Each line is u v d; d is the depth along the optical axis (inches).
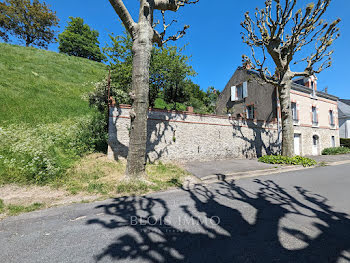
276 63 424.8
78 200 165.0
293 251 91.9
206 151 427.8
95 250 91.1
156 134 371.6
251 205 159.5
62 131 327.3
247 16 429.4
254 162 409.1
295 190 207.2
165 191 199.6
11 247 93.0
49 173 208.2
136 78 228.8
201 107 852.6
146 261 82.8
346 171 323.3
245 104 663.8
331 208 153.2
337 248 94.9
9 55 690.2
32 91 476.4
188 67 526.0
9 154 230.5
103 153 326.0
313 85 666.2
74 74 751.7
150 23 241.3
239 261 83.3
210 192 198.7
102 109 378.3
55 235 105.6
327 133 687.1
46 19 1165.1
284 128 423.8
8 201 154.3
